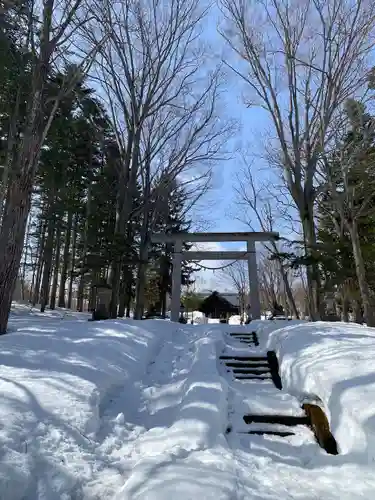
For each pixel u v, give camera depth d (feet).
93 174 70.69
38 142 25.08
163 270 87.61
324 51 45.47
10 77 40.88
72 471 9.58
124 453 11.59
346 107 45.75
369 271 54.24
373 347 18.15
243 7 50.75
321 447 13.00
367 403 12.36
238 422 14.96
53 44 26.25
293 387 17.92
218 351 24.06
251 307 45.34
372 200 53.93
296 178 47.67
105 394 15.52
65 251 78.64
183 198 79.97
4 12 25.72
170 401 16.29
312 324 26.12
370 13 44.52
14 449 9.33
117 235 47.80
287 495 9.15
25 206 24.57
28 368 15.21
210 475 9.12
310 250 46.32
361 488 9.64
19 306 65.41
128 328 27.43
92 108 55.26
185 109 59.00
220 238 47.91
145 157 57.67
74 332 24.30
